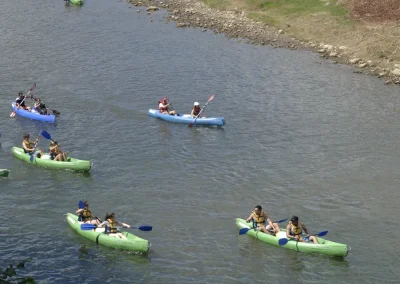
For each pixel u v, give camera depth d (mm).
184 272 28828
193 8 78875
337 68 59875
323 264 29641
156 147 41875
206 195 35844
